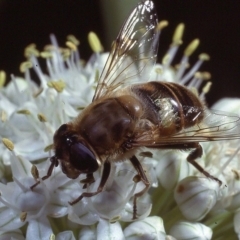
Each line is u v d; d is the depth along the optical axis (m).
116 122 0.11
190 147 0.11
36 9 0.16
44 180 0.11
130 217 0.11
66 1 0.16
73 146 0.11
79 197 0.11
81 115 0.11
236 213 0.12
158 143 0.11
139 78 0.12
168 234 0.12
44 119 0.12
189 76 0.13
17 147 0.12
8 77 0.16
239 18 0.16
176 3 0.16
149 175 0.12
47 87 0.12
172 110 0.11
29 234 0.11
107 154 0.11
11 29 0.16
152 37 0.12
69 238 0.11
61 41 0.16
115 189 0.11
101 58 0.13
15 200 0.11
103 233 0.11
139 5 0.12
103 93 0.11
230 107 0.13
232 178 0.12
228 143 0.12
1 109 0.12
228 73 0.16
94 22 0.16
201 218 0.12
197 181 0.12
